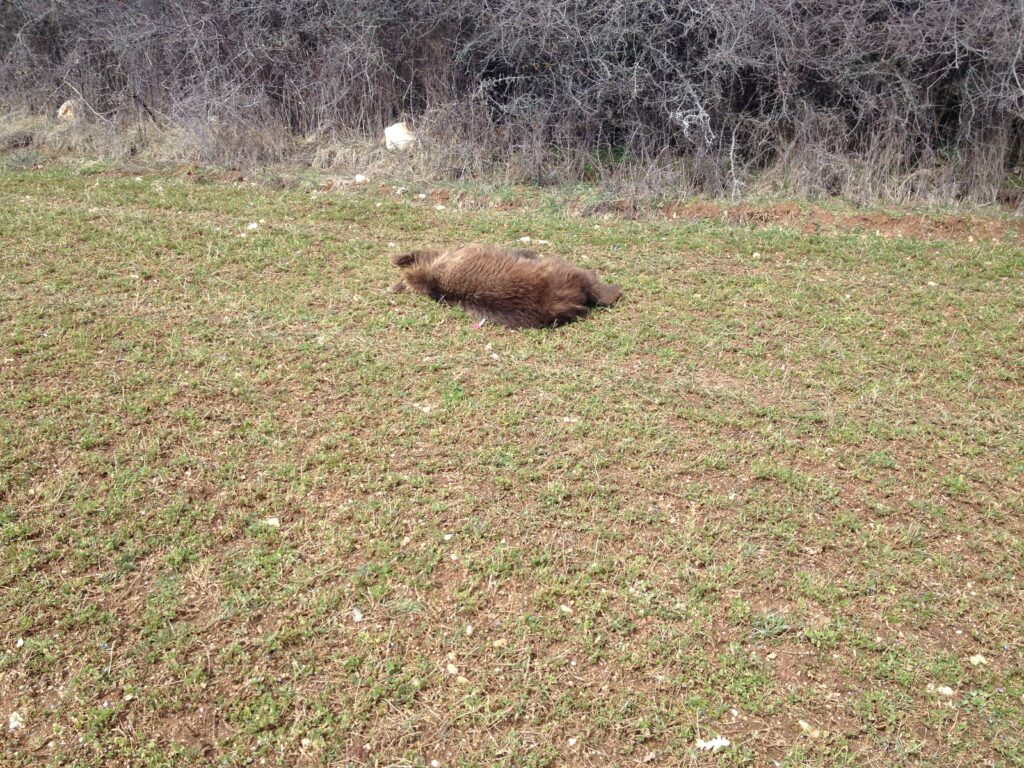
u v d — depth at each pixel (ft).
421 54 33.88
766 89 30.55
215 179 30.35
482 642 11.24
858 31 28.40
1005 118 27.89
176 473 13.92
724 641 11.36
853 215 26.78
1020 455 15.19
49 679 10.50
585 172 30.71
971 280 22.18
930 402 16.78
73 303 19.13
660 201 28.22
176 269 21.31
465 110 31.99
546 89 31.68
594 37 29.66
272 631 11.25
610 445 15.07
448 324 19.21
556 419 15.78
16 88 38.58
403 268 20.38
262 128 33.09
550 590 11.98
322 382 16.65
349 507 13.35
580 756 9.90
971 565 12.69
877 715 10.44
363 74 33.32
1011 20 26.76
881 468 14.79
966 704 10.59
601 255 23.62
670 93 30.19
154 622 11.21
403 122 33.50
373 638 11.19
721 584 12.16
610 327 19.25
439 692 10.57
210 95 33.83
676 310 20.27
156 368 16.79
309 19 34.32
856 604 11.98
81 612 11.32
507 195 28.71
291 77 34.99
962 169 28.55
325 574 12.10
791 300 20.80
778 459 14.94
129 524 12.73
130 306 19.27
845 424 15.93
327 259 22.56
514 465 14.43
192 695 10.39
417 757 9.78
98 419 15.10
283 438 14.97
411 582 12.03
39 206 25.64
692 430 15.66
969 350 18.66
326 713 10.22
